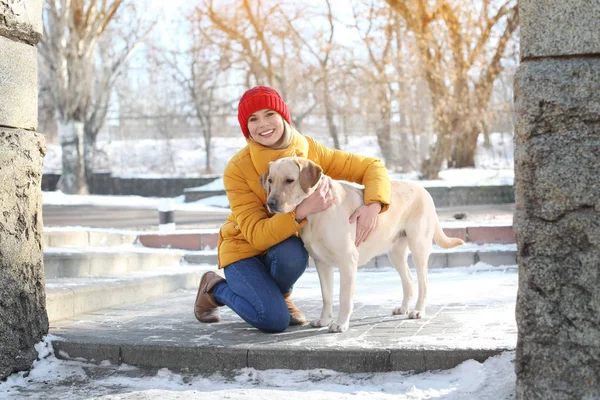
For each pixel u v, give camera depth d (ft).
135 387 11.75
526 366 9.35
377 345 12.11
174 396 11.02
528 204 9.33
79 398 11.14
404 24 73.36
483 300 17.74
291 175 12.57
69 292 16.28
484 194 55.98
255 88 13.85
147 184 84.02
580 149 9.06
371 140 112.57
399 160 83.92
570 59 9.19
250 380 11.94
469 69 65.62
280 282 14.33
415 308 15.16
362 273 26.55
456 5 63.26
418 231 14.94
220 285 14.66
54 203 50.85
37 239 13.05
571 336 9.11
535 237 9.25
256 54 88.02
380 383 11.44
